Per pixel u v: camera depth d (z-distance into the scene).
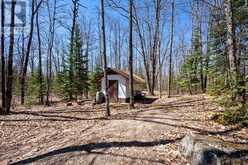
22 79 24.41
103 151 6.93
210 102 14.66
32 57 31.62
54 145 7.76
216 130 8.39
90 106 18.52
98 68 29.11
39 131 9.78
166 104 16.89
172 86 44.19
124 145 7.36
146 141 7.64
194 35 28.09
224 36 13.84
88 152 6.91
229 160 5.21
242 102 8.88
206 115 10.81
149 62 32.22
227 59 13.20
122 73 21.73
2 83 14.55
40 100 26.33
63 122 11.54
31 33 19.20
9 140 8.58
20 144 8.10
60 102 25.50
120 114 13.45
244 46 11.53
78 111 15.51
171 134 8.26
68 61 26.92
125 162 6.14
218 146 5.65
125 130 9.14
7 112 14.41
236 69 9.47
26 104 23.91
